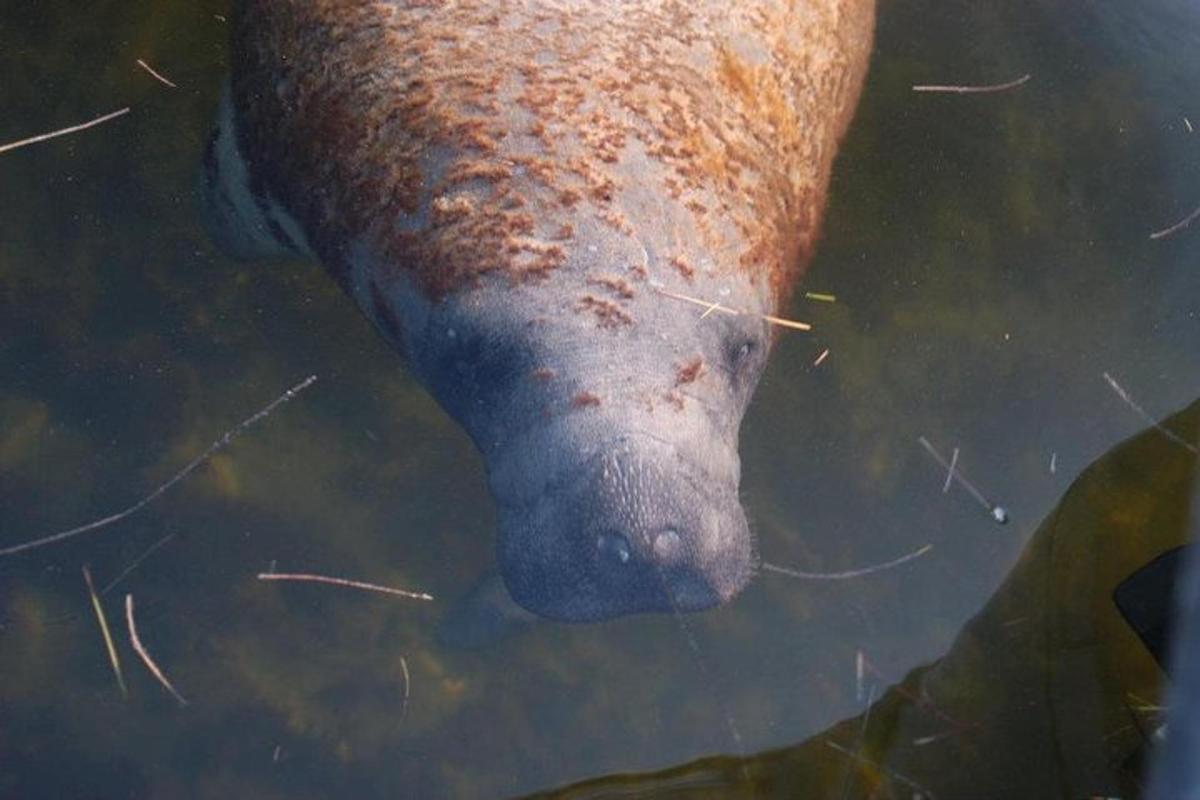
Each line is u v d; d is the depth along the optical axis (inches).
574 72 147.4
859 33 161.9
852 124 164.1
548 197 144.7
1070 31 169.8
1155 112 167.3
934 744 151.5
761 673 153.3
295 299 159.2
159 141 162.4
